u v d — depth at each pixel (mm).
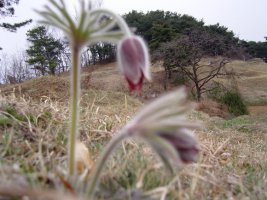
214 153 3373
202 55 30125
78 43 1534
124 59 1457
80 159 2004
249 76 42281
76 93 1643
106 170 2037
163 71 32625
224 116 22656
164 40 37312
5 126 2740
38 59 37625
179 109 1242
